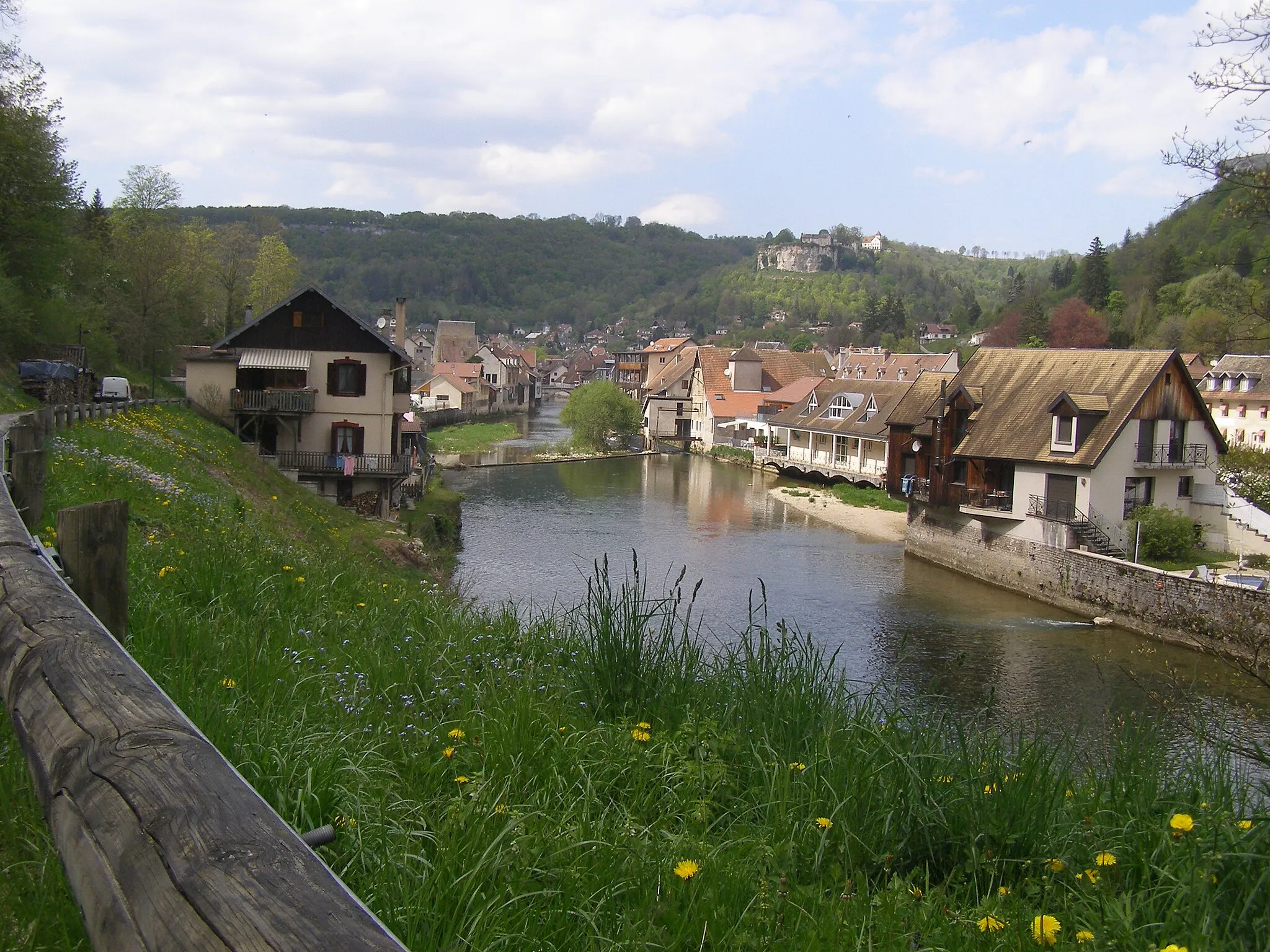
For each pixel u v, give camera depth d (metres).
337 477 34.25
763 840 4.83
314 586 9.53
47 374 30.30
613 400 76.94
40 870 3.16
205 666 5.79
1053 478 30.98
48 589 3.74
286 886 1.74
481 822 4.22
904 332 149.38
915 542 37.28
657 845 4.53
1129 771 5.92
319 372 35.25
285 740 4.73
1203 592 23.28
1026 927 4.16
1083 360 33.16
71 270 44.53
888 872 4.86
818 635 24.11
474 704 6.52
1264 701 13.94
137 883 1.80
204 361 35.00
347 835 3.95
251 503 21.42
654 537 38.28
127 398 34.25
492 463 65.38
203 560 8.84
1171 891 4.33
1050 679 20.39
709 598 27.52
